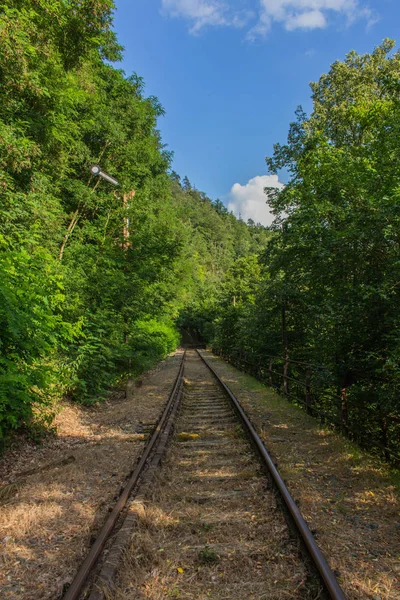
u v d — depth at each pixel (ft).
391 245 19.08
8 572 9.39
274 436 21.65
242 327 54.75
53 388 23.06
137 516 11.69
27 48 20.75
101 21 30.68
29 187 26.53
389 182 20.40
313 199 25.57
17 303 16.46
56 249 34.37
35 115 25.98
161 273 48.44
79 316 29.07
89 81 35.47
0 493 14.06
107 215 48.37
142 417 27.27
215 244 402.11
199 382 50.34
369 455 17.97
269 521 11.75
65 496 14.03
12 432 19.63
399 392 16.70
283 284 36.11
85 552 10.00
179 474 16.35
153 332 62.85
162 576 9.20
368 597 8.34
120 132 46.57
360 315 18.98
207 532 11.28
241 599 8.36
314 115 60.03
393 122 22.43
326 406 28.02
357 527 11.45
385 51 58.70
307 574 8.98
